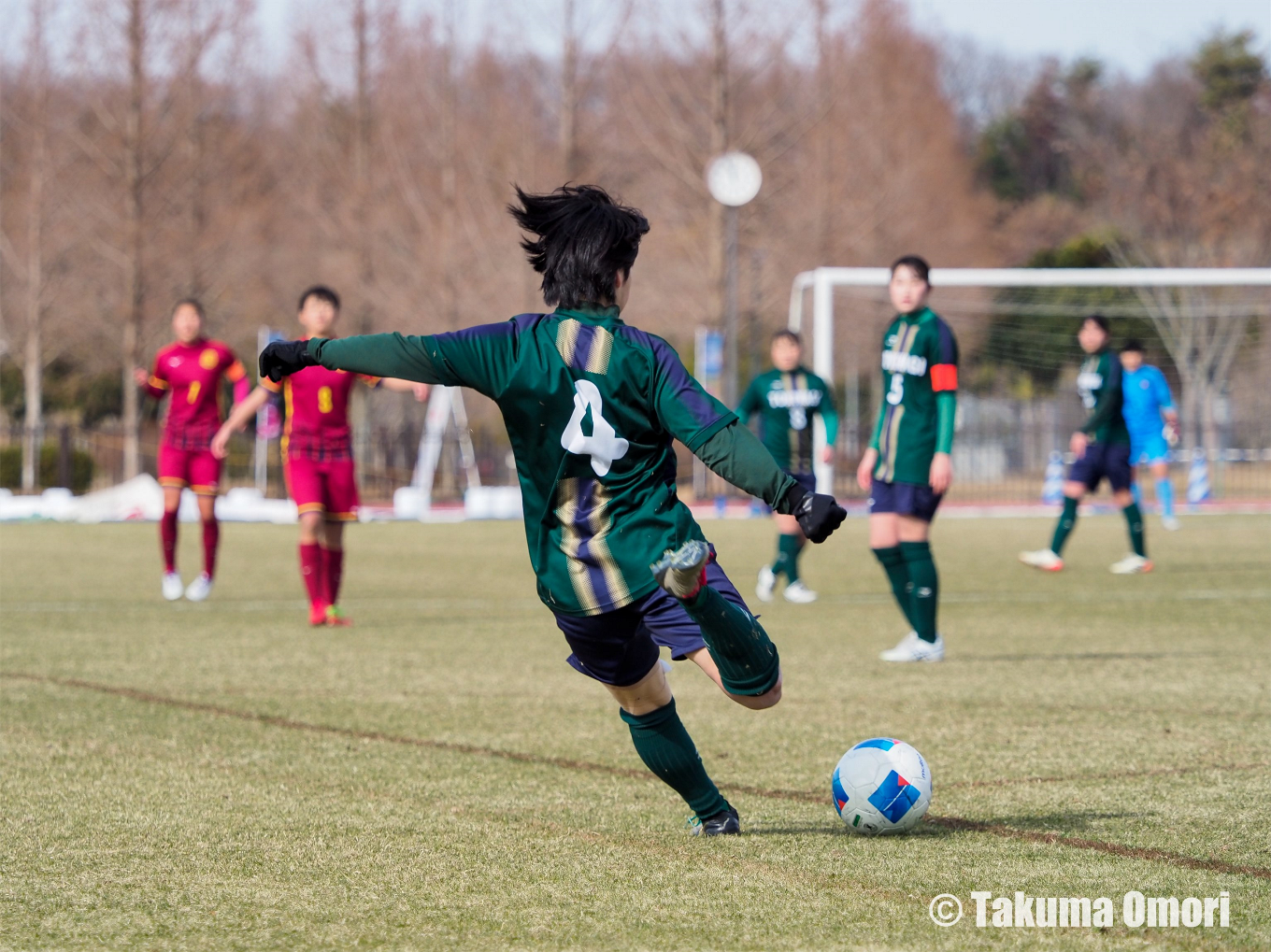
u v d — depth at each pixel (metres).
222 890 10.33
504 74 111.88
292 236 115.50
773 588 35.09
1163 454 48.88
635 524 10.29
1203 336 98.38
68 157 103.31
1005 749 16.06
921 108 123.44
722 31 97.62
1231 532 59.84
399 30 114.25
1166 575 40.62
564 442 10.23
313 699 19.80
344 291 111.69
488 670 22.77
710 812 11.95
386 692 20.42
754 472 9.73
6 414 132.62
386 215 111.56
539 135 111.56
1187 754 15.75
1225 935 9.24
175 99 100.81
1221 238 107.00
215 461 33.47
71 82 102.25
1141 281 59.19
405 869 10.94
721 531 63.31
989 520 71.62
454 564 46.03
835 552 51.03
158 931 9.34
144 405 112.81
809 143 105.50
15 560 46.47
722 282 98.75
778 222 106.25
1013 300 105.19
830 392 36.59
